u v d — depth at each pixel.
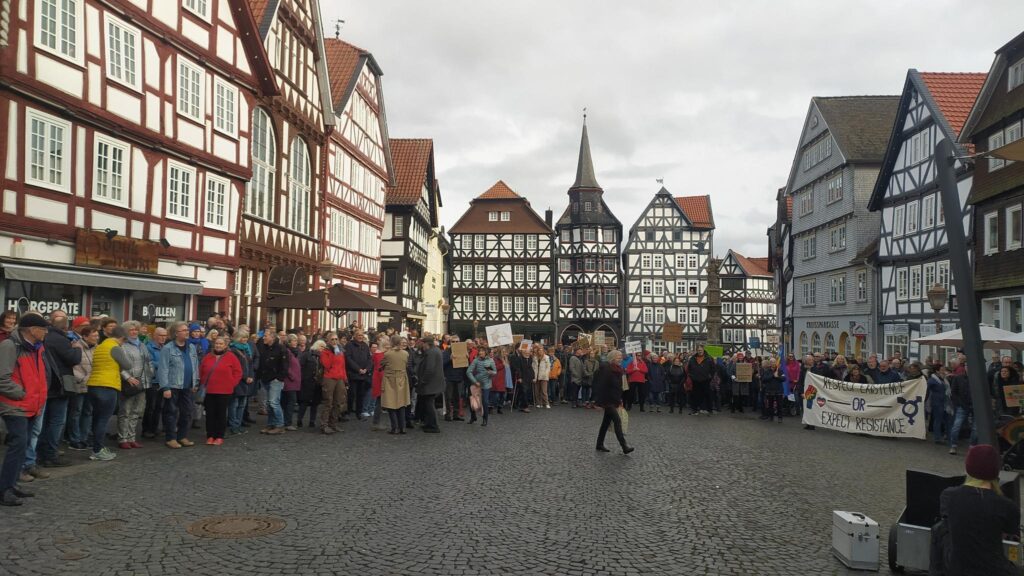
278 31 25.39
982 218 25.98
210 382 12.34
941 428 16.67
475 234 68.94
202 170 20.53
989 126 25.19
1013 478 6.38
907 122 31.89
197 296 20.27
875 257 34.31
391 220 45.69
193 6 20.08
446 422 17.34
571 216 71.81
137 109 17.75
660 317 70.12
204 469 10.06
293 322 27.27
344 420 16.72
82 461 10.33
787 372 22.80
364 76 36.50
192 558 6.19
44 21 14.76
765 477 10.88
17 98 14.15
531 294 68.25
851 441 16.38
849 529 6.48
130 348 11.45
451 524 7.52
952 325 27.86
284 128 26.08
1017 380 14.72
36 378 8.13
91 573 5.76
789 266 47.12
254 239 23.81
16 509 7.61
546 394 22.86
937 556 5.40
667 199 70.81
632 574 6.13
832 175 38.78
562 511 8.26
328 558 6.28
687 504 8.82
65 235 15.39
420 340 17.91
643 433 16.20
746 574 6.24
